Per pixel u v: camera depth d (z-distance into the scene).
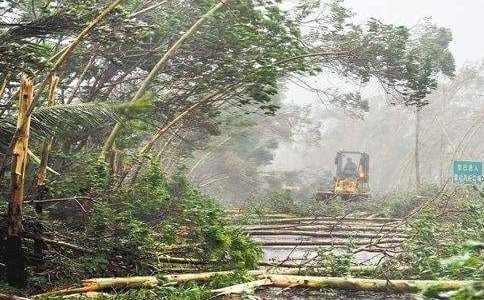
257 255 20.33
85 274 15.93
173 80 25.91
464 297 7.79
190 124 29.72
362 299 15.28
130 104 14.20
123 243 16.80
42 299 13.11
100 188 18.84
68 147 22.12
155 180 21.28
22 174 14.34
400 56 27.89
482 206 29.09
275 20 23.02
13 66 13.76
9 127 15.42
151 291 14.22
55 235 16.47
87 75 25.69
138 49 25.03
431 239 21.88
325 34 28.62
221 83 23.97
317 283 16.00
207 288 15.09
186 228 20.41
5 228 15.02
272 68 22.12
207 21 24.36
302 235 31.58
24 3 19.58
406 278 17.83
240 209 39.50
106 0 21.89
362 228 33.28
